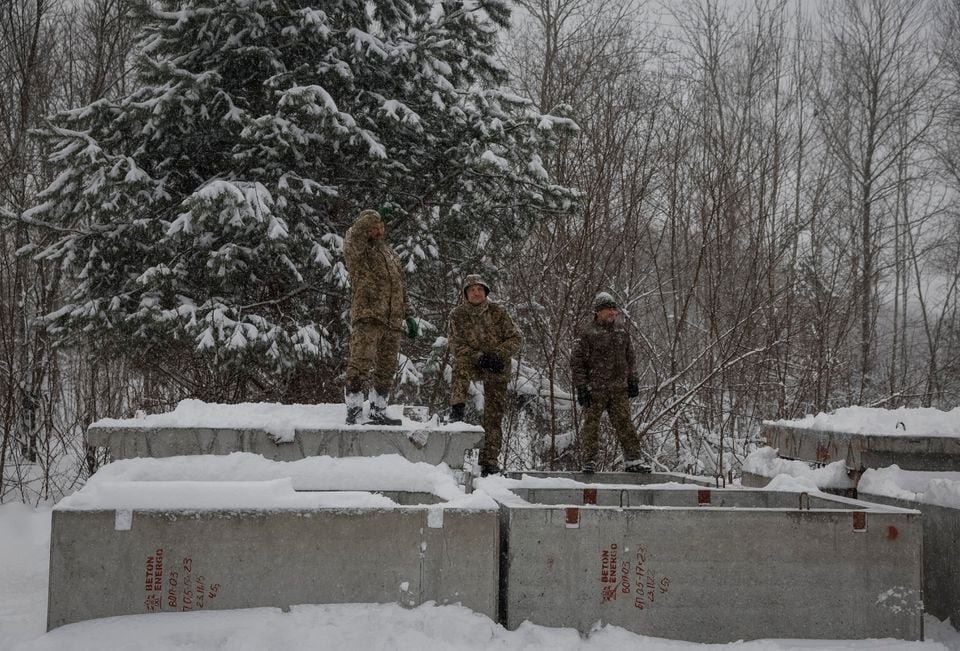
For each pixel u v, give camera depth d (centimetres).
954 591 559
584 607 492
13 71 1305
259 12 995
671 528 502
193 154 1013
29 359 1134
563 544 493
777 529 508
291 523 469
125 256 962
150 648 416
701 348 1382
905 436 660
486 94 1092
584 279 1086
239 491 474
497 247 1130
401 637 436
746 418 1286
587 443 781
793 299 1319
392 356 653
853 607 509
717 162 1366
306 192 951
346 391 631
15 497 1002
